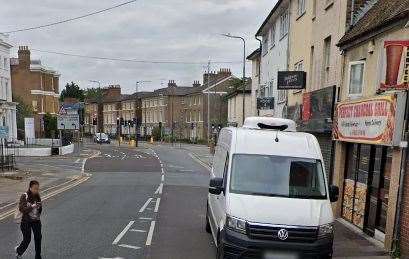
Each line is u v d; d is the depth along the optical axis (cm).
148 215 1352
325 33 1506
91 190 1939
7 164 2711
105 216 1327
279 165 838
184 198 1728
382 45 1014
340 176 1258
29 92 6197
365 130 1034
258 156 849
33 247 955
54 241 1010
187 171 2917
